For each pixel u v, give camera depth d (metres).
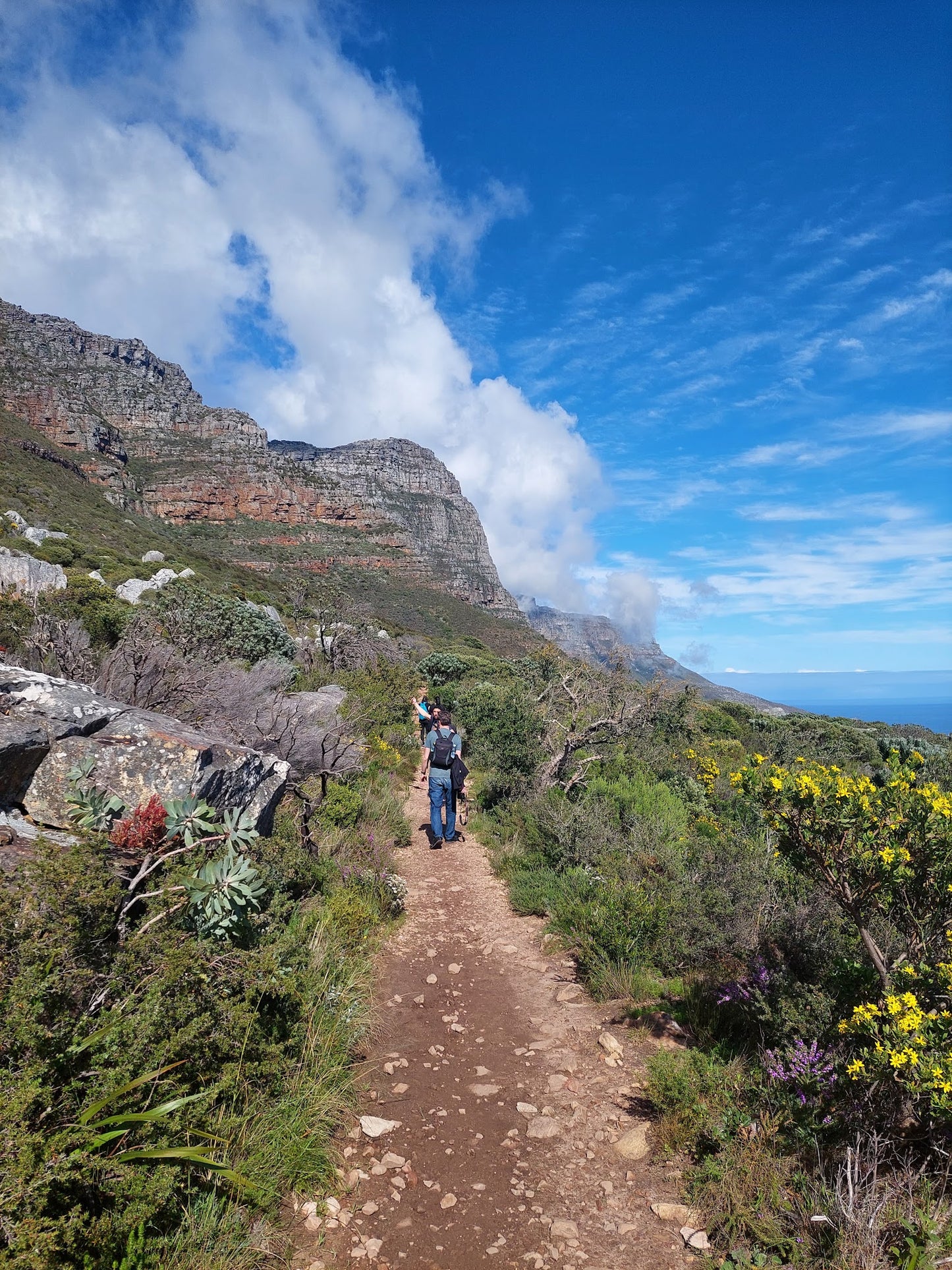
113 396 181.75
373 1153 3.04
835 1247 2.24
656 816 8.43
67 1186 2.01
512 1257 2.47
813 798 3.02
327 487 178.50
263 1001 3.31
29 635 8.09
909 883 2.94
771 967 4.02
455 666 26.86
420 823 9.77
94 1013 2.52
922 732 32.50
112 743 4.09
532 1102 3.48
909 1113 2.60
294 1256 2.40
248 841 3.56
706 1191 2.72
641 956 4.95
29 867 2.58
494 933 5.89
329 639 23.03
